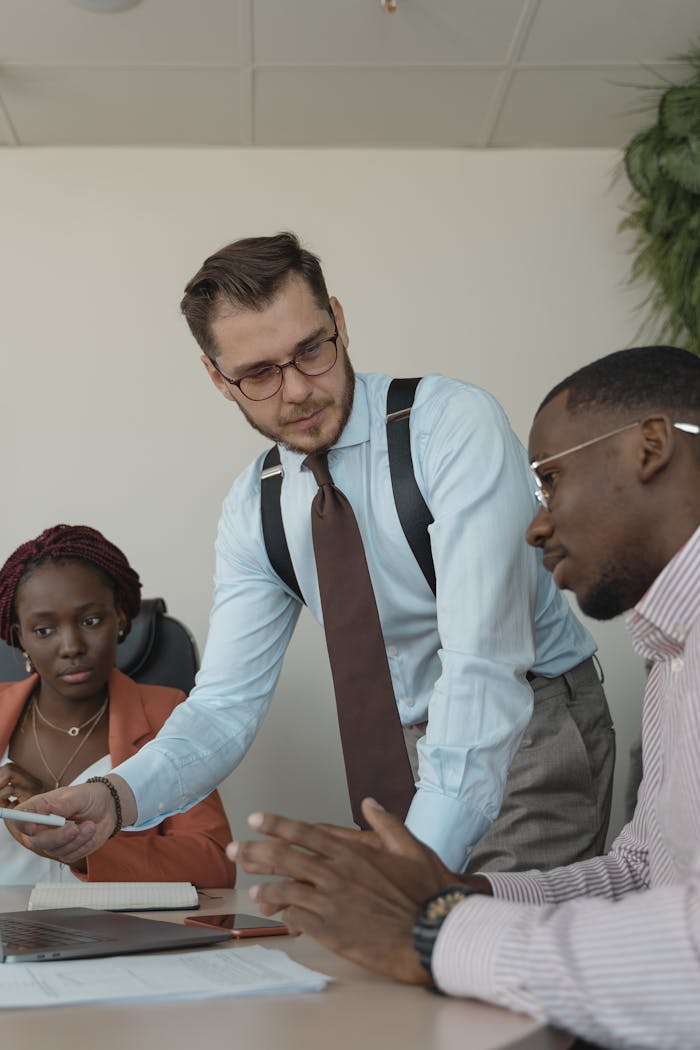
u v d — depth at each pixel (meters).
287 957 0.92
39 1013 0.72
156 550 2.95
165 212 3.09
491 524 1.36
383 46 2.69
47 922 1.09
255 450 3.01
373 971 0.85
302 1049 0.63
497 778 1.26
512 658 1.33
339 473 1.54
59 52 2.69
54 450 2.96
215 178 3.10
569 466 1.04
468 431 1.44
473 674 1.29
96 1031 0.67
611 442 1.02
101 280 3.05
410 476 1.50
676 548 1.00
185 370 3.03
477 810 1.23
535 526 1.09
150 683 2.28
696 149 2.70
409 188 3.12
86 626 2.01
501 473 1.40
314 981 0.81
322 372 1.45
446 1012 0.74
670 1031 0.69
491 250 3.10
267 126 3.02
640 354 1.06
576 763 1.63
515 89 2.87
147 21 2.59
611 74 2.80
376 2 2.53
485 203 3.12
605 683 2.89
